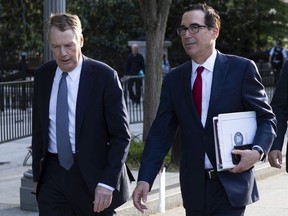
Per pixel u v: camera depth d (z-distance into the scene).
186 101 4.69
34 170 5.04
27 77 21.73
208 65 4.66
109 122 4.87
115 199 4.95
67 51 4.74
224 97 4.61
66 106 4.85
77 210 5.00
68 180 4.90
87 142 4.84
